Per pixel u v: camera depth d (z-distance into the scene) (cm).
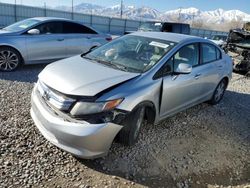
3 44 680
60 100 315
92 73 355
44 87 344
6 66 702
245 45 1077
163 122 480
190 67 405
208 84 525
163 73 394
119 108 321
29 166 320
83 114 306
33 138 376
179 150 399
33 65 797
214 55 545
